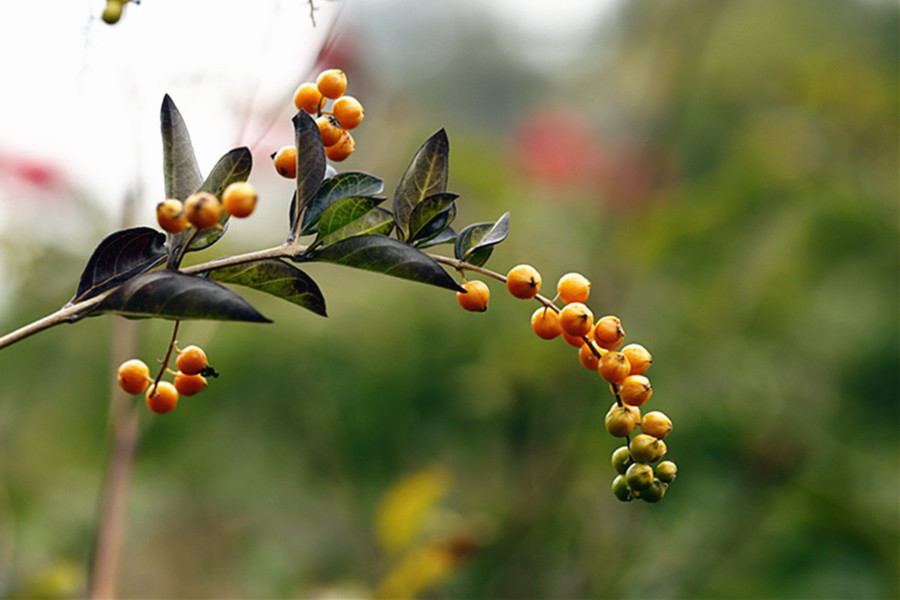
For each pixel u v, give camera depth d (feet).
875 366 3.85
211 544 3.98
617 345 1.69
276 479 3.97
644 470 1.69
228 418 3.97
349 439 3.99
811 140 4.53
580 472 3.96
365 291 4.32
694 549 3.53
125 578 3.82
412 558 2.91
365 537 3.79
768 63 5.39
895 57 5.60
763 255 4.27
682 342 4.13
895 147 4.43
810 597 3.21
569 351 4.08
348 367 4.11
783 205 4.35
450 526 3.34
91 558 2.36
